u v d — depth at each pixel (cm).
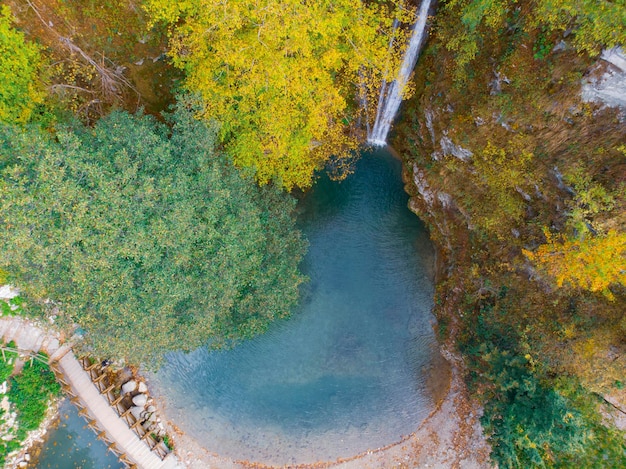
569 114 1541
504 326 1964
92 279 1342
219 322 1911
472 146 1816
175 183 1404
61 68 1653
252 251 1748
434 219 2253
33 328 2091
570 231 1580
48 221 1227
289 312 2112
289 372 2469
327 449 2438
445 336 2353
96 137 1522
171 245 1374
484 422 2016
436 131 1977
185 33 1541
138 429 2295
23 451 2141
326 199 2448
